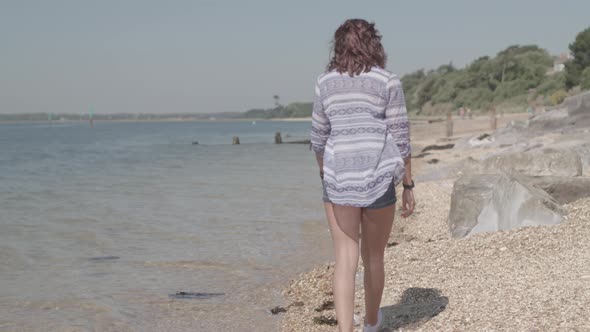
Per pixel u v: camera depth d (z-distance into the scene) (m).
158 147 46.97
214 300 6.02
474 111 98.56
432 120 80.50
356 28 3.53
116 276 6.97
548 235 6.49
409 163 3.63
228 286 6.51
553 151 10.42
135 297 6.14
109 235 9.42
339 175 3.47
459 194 7.90
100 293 6.29
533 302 4.33
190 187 16.66
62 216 11.44
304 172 21.73
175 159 31.41
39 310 5.74
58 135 85.44
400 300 5.00
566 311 4.04
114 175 21.44
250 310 5.67
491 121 35.97
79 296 6.18
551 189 8.18
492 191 7.61
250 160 29.75
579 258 5.43
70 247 8.58
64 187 17.14
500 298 4.56
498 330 3.91
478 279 5.25
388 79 3.49
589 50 71.56
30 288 6.49
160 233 9.55
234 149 42.47
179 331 5.11
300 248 8.33
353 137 3.46
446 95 115.94
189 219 10.90
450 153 22.27
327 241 8.80
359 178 3.44
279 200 13.49
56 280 6.80
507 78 106.94
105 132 104.06
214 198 14.00
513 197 7.30
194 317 5.50
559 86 83.88
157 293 6.27
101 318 5.50
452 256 6.25
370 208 3.52
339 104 3.50
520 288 4.73
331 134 3.54
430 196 11.92
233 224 10.31
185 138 69.88
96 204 13.17
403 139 3.53
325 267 6.99
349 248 3.63
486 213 7.52
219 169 23.70
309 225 10.14
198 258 7.79
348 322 3.61
